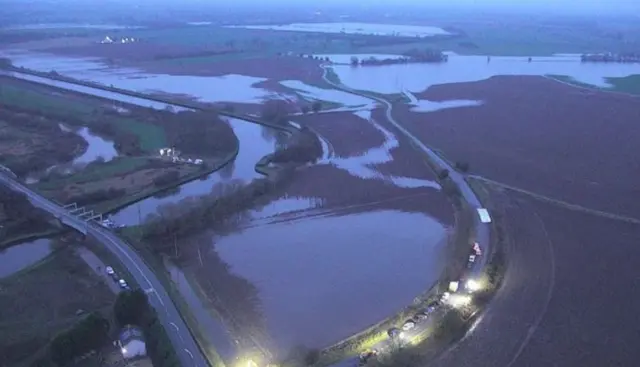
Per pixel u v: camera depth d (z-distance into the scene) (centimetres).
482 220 12212
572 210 13000
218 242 11338
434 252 11019
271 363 7744
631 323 8669
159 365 7244
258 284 9806
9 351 7738
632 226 12131
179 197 13750
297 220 12375
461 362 7712
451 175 15300
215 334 8394
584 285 9706
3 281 9594
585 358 7875
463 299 9119
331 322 8769
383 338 8200
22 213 11931
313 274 10169
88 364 7388
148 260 10225
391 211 12900
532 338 8262
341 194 13812
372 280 9988
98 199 13150
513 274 10044
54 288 9381
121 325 8088
